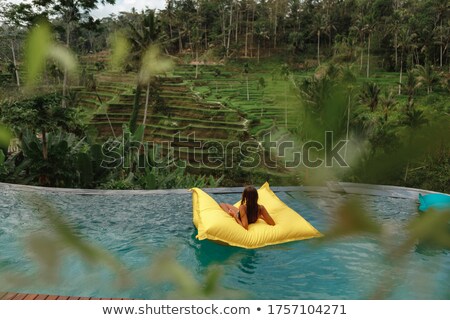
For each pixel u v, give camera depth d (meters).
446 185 9.09
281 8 77.12
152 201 7.22
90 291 3.14
